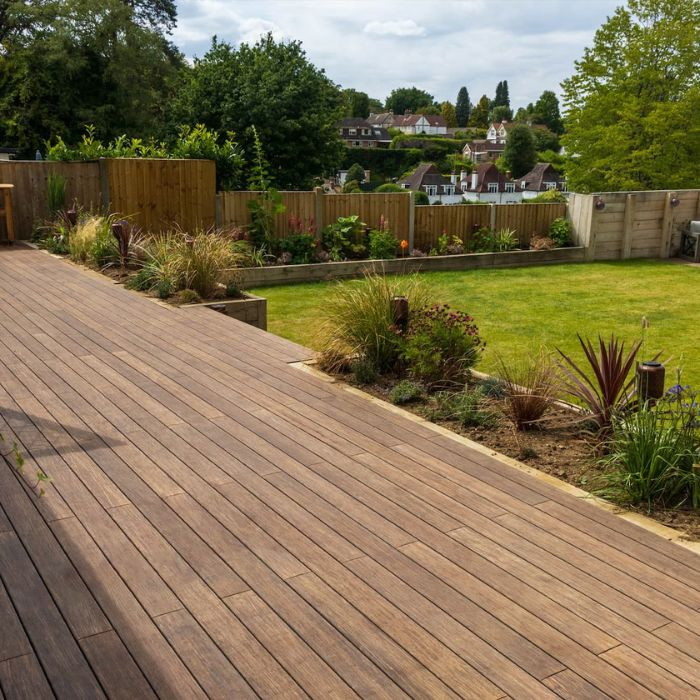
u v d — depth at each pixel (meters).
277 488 3.22
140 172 11.31
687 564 2.67
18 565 2.54
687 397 3.62
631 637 2.20
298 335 8.24
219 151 12.42
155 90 31.16
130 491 3.14
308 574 2.52
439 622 2.26
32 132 27.41
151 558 2.60
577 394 4.20
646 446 3.25
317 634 2.18
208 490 3.18
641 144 24.17
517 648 2.13
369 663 2.05
